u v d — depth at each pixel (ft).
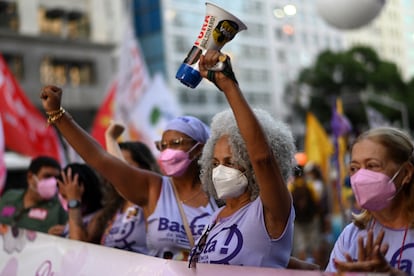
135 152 12.69
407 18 144.56
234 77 7.12
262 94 134.31
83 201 12.23
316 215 27.53
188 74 7.33
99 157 10.12
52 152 21.59
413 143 7.32
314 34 143.84
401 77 121.29
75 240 10.23
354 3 15.60
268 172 7.31
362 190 7.04
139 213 11.23
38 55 89.10
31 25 89.45
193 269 7.82
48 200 14.42
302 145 103.45
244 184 8.06
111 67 95.55
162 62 117.70
